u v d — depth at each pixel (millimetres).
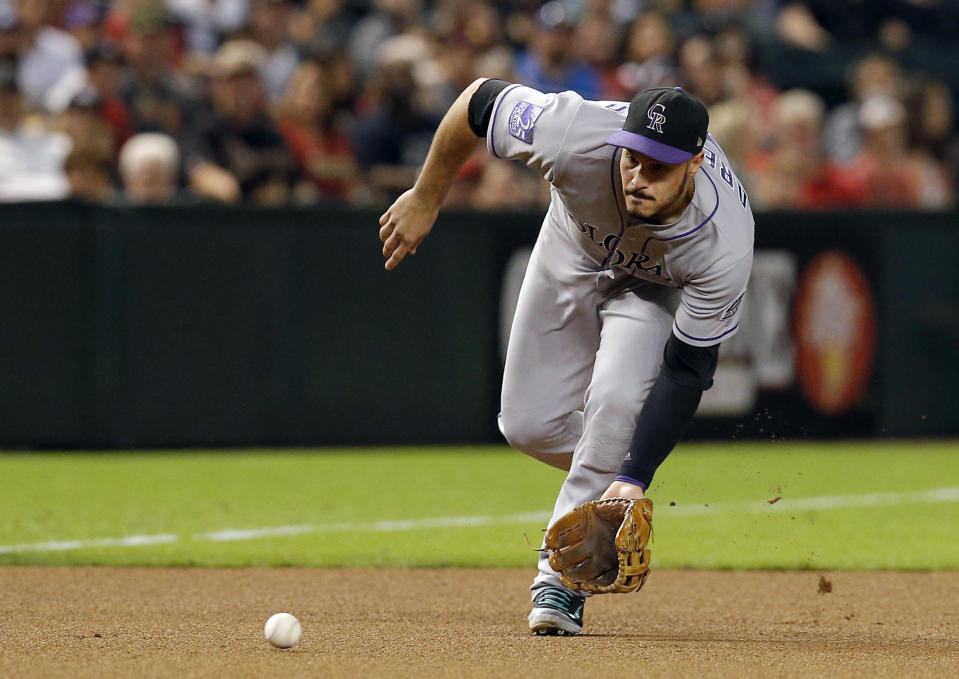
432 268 32250
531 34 47594
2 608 15930
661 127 12367
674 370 13453
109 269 30719
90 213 30578
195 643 13727
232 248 31344
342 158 37812
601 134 13023
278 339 31672
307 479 27672
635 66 45719
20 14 39812
